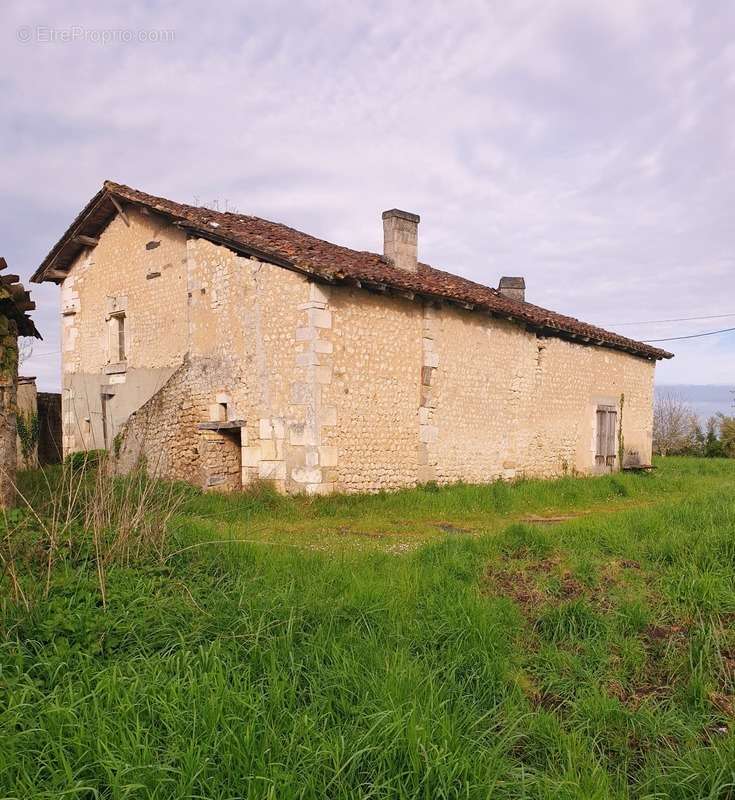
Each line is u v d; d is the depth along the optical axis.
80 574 3.97
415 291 9.81
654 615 4.27
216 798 2.32
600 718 3.22
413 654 3.66
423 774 2.49
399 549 6.23
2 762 2.37
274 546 5.49
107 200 12.16
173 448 10.34
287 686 3.09
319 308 8.88
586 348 14.58
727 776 2.75
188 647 3.38
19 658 3.05
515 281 15.09
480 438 11.62
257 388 9.51
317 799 2.39
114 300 12.73
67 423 13.96
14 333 6.17
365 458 9.54
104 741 2.54
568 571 5.05
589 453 14.62
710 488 12.35
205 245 10.45
